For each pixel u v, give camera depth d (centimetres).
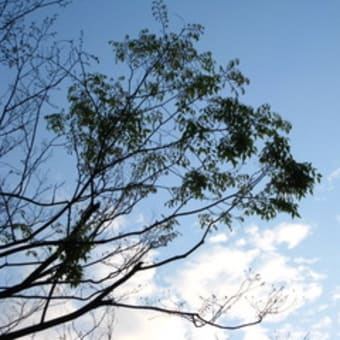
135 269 691
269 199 803
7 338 602
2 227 661
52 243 668
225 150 791
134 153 748
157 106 799
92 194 698
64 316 640
